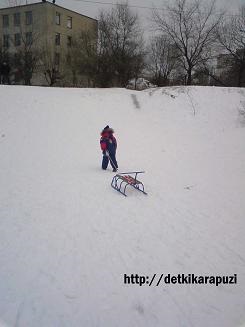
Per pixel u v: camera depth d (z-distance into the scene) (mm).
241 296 4320
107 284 4469
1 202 7438
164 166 11305
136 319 3850
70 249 5359
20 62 32031
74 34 43062
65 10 45375
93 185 8883
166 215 6969
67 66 32906
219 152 13633
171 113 19703
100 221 6512
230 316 3938
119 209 7203
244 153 13367
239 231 6273
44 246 5430
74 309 3975
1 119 16609
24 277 4551
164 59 34844
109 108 19828
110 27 30812
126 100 21125
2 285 4359
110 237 5836
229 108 19688
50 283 4441
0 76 30016
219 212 7242
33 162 11438
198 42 30922
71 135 15727
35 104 18703
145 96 21672
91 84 33531
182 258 5215
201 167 11250
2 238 5668
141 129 17594
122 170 10609
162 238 5883
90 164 11422
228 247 5621
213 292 4383
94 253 5262
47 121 17125
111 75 30125
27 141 14398
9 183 8938
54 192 8227
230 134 16766
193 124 18500
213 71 35188
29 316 3832
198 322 3822
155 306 4078
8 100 18594
